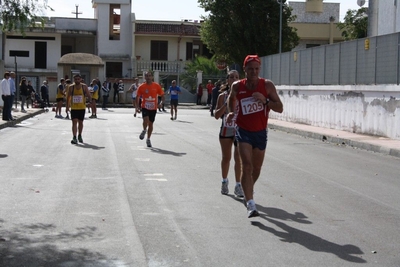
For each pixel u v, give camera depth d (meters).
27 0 10.10
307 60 30.20
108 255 7.02
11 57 60.06
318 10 62.59
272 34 48.16
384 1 33.06
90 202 9.94
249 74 8.59
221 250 7.25
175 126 27.83
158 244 7.48
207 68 56.38
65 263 6.71
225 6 48.94
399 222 8.90
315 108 28.62
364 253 7.22
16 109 36.94
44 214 9.06
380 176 13.61
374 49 23.00
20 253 7.08
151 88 18.38
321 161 16.16
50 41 60.69
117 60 61.81
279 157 16.83
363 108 23.58
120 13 61.84
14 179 12.15
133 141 20.11
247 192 8.61
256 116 8.69
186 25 62.75
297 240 7.76
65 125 26.98
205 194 10.77
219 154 16.81
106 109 44.09
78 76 18.84
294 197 10.73
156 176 12.70
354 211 9.64
